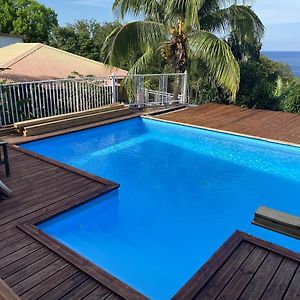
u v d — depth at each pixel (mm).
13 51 15492
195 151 7656
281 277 2812
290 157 7012
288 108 12453
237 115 9711
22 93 8281
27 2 33125
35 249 3209
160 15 11375
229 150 7750
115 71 14234
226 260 3025
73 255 3123
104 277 2834
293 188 5766
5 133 7574
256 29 12680
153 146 8023
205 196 5453
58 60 14484
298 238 3168
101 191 4602
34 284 2742
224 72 10320
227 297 2605
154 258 3822
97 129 8555
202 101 13461
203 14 11781
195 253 3943
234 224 4621
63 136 7812
